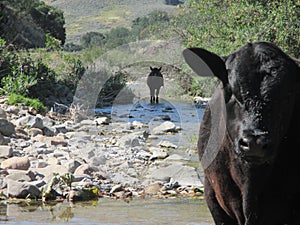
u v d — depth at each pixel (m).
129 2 180.12
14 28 40.66
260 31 23.66
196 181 14.99
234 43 24.50
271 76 7.98
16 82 27.38
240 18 24.86
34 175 14.70
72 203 13.15
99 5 180.38
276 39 23.38
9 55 30.50
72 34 142.38
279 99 7.93
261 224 8.43
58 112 26.69
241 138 7.71
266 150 7.62
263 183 8.30
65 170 15.15
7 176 14.45
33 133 20.23
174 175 15.12
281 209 8.45
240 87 8.03
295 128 8.36
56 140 18.91
